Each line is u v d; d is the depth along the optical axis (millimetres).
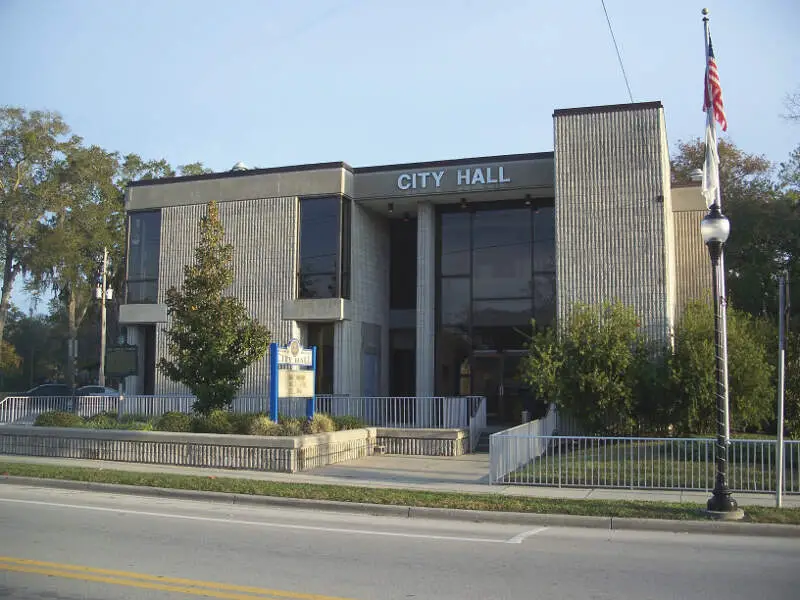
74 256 44688
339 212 25188
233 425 18484
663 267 21156
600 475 14922
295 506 12953
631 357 19578
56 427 20484
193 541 9633
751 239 32625
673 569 8320
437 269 26688
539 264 25766
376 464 18531
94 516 11531
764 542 10125
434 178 25078
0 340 46531
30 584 7297
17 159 46031
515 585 7508
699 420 19375
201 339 19203
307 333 25812
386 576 7836
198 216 26750
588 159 22062
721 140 40375
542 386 19672
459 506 12164
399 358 28359
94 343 57125
